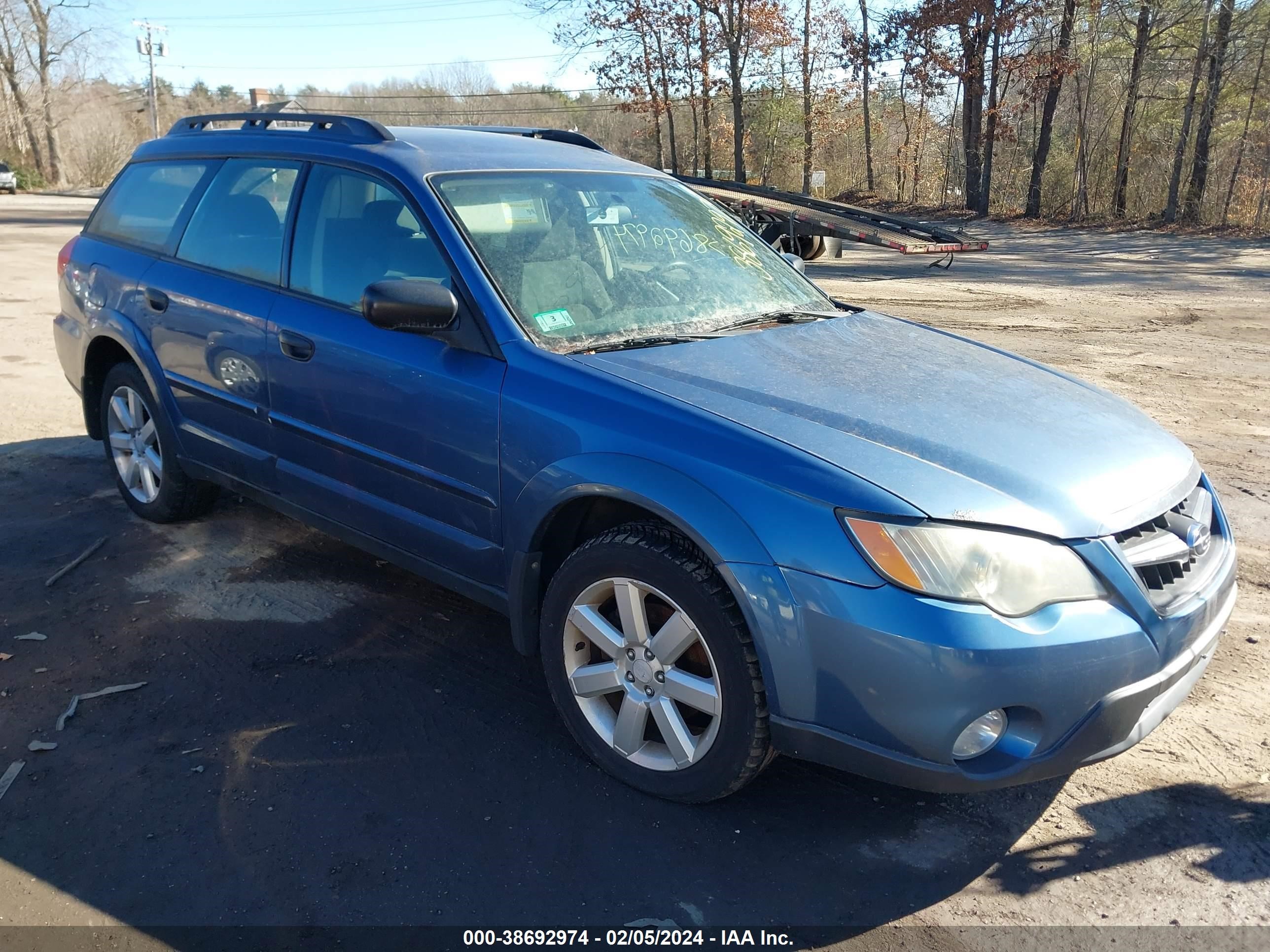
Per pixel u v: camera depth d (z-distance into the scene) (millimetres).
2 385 7195
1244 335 10172
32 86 55000
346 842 2562
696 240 3812
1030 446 2631
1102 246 22016
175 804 2699
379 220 3371
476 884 2426
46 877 2422
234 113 4301
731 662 2479
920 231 15242
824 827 2676
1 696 3201
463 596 3857
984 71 33094
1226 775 2912
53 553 4328
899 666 2252
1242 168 29594
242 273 3836
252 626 3713
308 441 3539
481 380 2943
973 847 2604
